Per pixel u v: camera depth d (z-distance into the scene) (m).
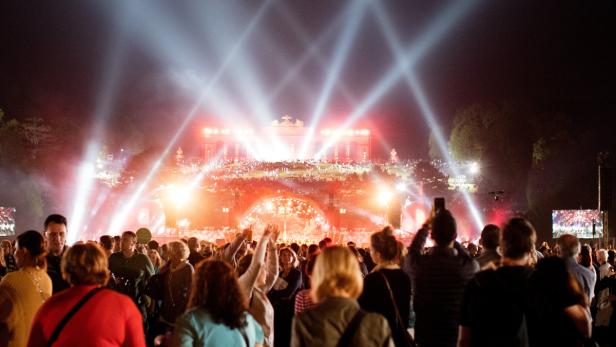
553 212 45.97
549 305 7.54
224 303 6.62
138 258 14.03
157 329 11.80
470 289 7.48
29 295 8.28
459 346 7.55
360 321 5.81
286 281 12.47
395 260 8.68
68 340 6.39
